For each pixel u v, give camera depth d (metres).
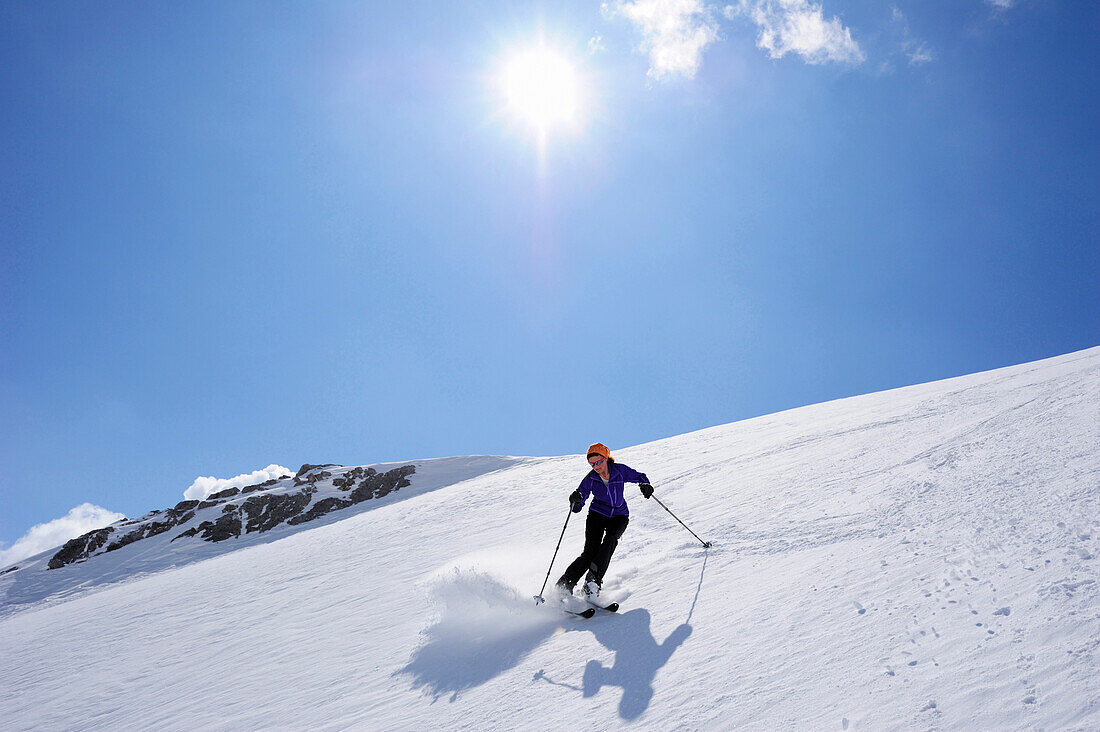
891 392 17.94
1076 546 3.19
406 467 36.31
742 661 3.13
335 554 13.36
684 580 4.95
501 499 15.71
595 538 5.06
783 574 4.34
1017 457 5.55
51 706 7.07
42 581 30.80
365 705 4.32
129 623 11.60
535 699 3.49
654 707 2.95
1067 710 1.97
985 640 2.58
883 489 5.95
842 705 2.46
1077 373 9.70
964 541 3.82
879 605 3.28
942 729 2.11
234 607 10.30
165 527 35.47
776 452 11.03
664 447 17.73
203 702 5.68
